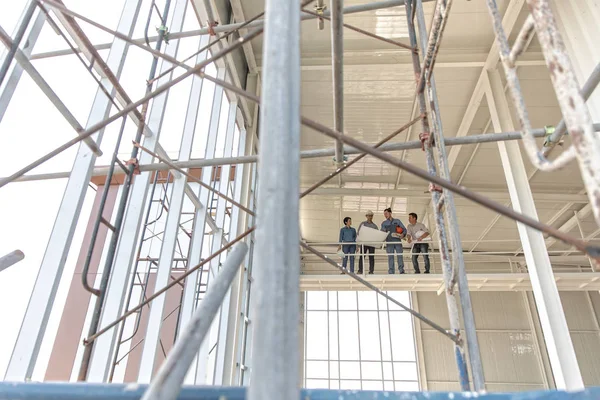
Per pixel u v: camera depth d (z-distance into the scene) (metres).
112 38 4.81
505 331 12.13
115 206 8.17
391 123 9.16
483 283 10.23
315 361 12.27
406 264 12.65
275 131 0.78
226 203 7.42
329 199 11.55
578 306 12.29
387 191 10.36
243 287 7.28
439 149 2.12
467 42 7.41
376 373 12.00
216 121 6.50
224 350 6.45
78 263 7.84
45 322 3.01
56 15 3.89
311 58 7.76
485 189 10.83
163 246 4.92
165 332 7.31
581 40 5.14
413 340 12.28
